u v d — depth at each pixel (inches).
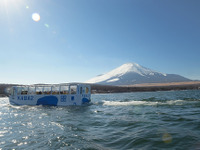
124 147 291.6
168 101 1050.7
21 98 1090.7
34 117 658.8
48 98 1023.6
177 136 329.1
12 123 559.5
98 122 520.4
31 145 328.2
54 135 386.9
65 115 680.4
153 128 405.1
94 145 310.0
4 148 320.5
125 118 561.3
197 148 264.4
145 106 871.7
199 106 787.4
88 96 1082.1
